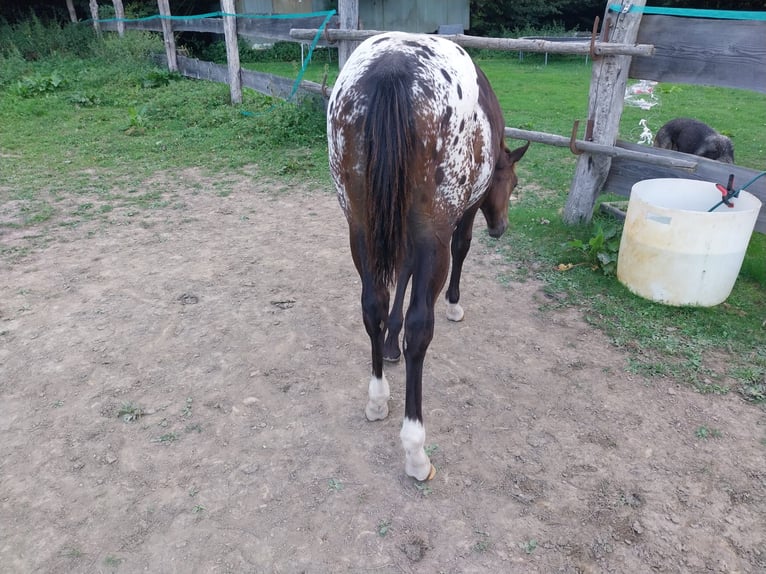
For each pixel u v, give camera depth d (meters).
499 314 3.70
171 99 9.34
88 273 4.20
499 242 4.69
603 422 2.74
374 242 2.07
